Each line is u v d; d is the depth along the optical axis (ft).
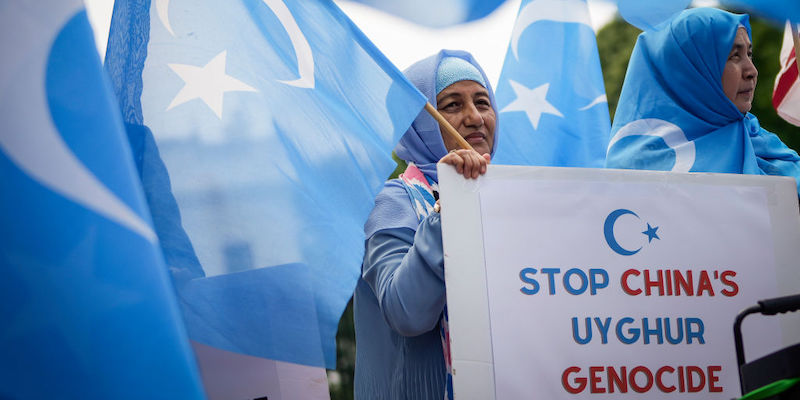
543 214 9.04
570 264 8.96
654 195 9.34
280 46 10.01
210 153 9.50
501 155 13.00
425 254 9.29
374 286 9.97
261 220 9.34
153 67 9.72
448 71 11.51
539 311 8.79
